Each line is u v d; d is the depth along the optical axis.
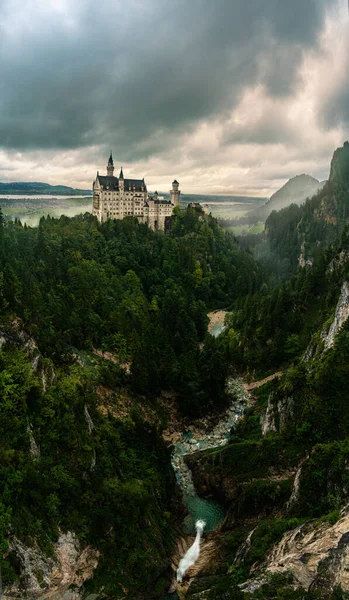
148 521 47.97
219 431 81.56
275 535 40.03
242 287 193.12
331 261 117.12
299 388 61.25
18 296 57.28
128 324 107.06
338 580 28.17
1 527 30.50
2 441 36.84
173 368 91.38
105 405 68.50
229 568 42.19
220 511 59.53
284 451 56.53
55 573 33.62
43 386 47.31
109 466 49.97
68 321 87.44
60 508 38.16
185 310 142.50
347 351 58.44
